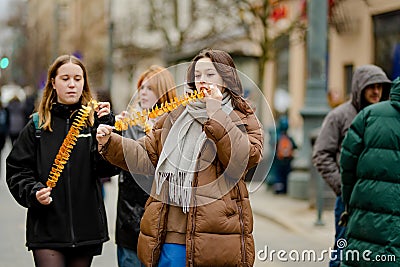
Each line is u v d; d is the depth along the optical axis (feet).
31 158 18.22
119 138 16.33
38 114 18.42
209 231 15.43
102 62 178.40
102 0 199.93
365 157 19.65
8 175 18.25
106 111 17.89
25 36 220.43
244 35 89.40
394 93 19.57
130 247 20.74
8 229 39.70
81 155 18.15
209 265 15.43
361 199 19.63
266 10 76.89
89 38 205.05
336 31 76.48
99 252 18.71
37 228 17.99
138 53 149.07
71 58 18.51
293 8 87.97
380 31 70.69
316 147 24.99
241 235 15.67
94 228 18.30
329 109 51.47
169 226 15.88
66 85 18.30
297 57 97.86
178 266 15.70
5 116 68.49
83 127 18.24
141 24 149.07
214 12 95.20
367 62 72.69
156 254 15.89
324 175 24.76
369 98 24.56
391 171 19.25
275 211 45.83
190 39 112.78
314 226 40.34
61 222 17.97
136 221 20.52
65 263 18.33
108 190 61.46
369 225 19.42
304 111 51.65
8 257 32.07
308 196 51.80
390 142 19.35
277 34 82.58
